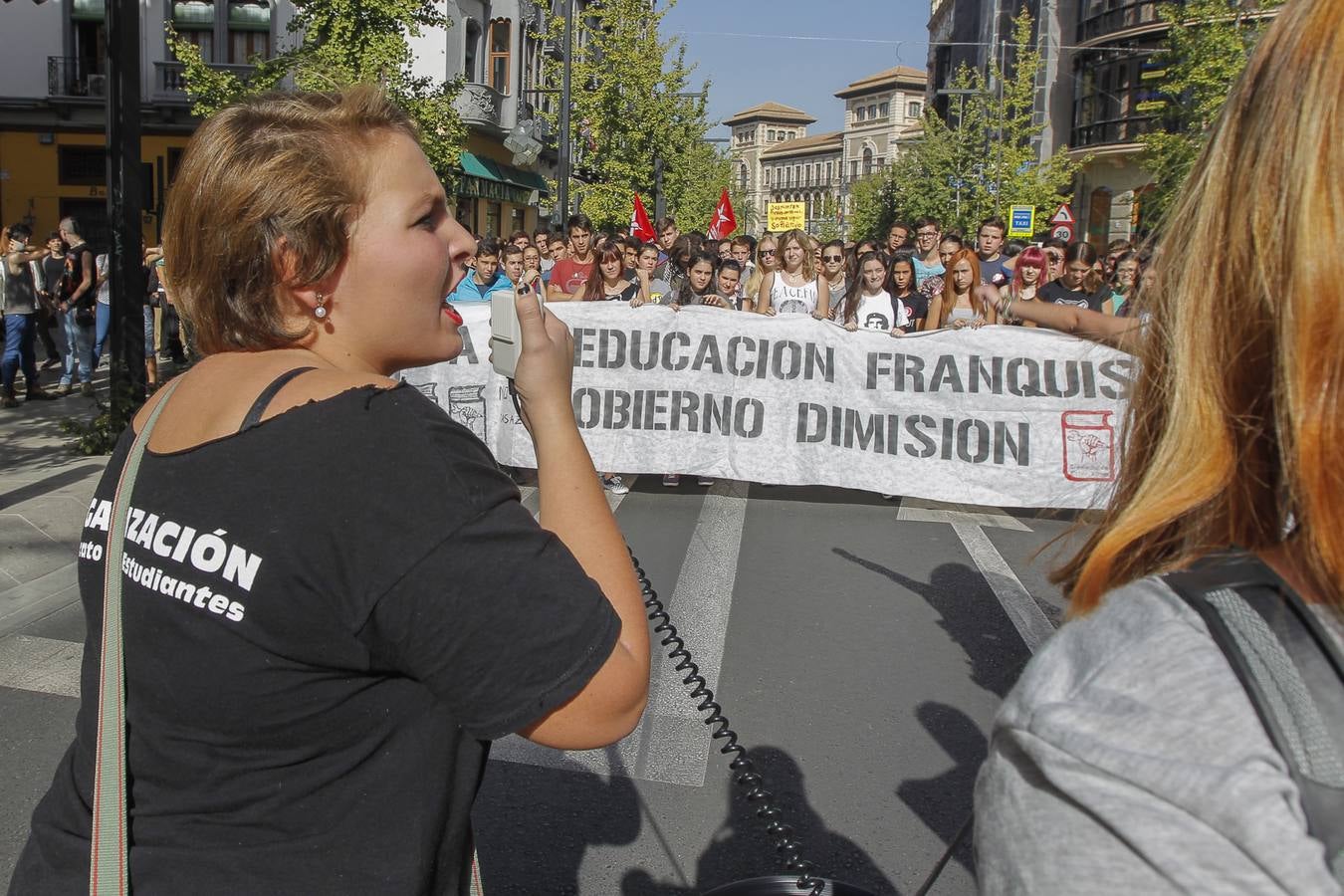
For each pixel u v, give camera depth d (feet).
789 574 21.26
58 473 25.96
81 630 17.42
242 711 3.84
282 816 3.88
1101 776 2.24
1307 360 2.39
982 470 27.04
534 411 4.51
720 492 28.50
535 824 12.02
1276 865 2.03
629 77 98.78
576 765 13.38
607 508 4.45
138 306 29.30
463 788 4.18
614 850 11.57
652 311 27.96
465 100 97.60
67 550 20.86
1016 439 26.91
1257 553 2.58
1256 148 2.57
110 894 3.84
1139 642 2.40
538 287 35.78
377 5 59.11
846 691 15.65
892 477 27.37
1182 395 2.68
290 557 3.76
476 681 3.77
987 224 37.37
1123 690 2.34
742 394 27.91
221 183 4.20
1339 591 2.34
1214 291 2.65
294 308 4.33
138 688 3.97
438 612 3.75
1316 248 2.38
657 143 100.99
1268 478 2.59
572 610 3.82
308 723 3.86
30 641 16.90
